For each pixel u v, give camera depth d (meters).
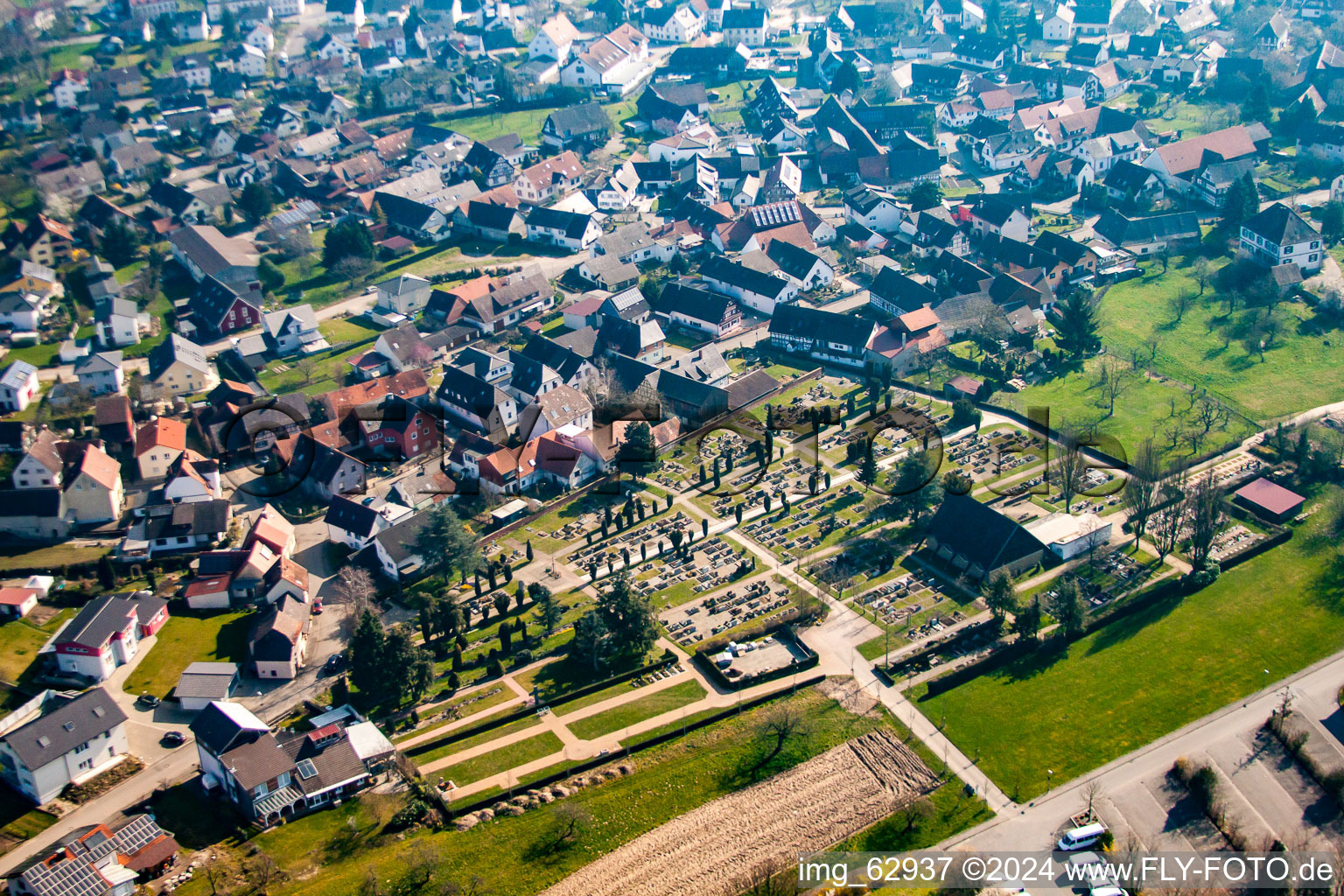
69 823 140.00
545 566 184.00
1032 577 174.00
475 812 138.12
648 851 132.50
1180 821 134.75
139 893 128.62
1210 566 171.12
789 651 162.88
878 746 146.00
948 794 139.00
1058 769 142.00
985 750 145.00
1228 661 157.75
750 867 130.00
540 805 138.88
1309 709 149.25
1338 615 164.12
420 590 180.12
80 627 163.12
